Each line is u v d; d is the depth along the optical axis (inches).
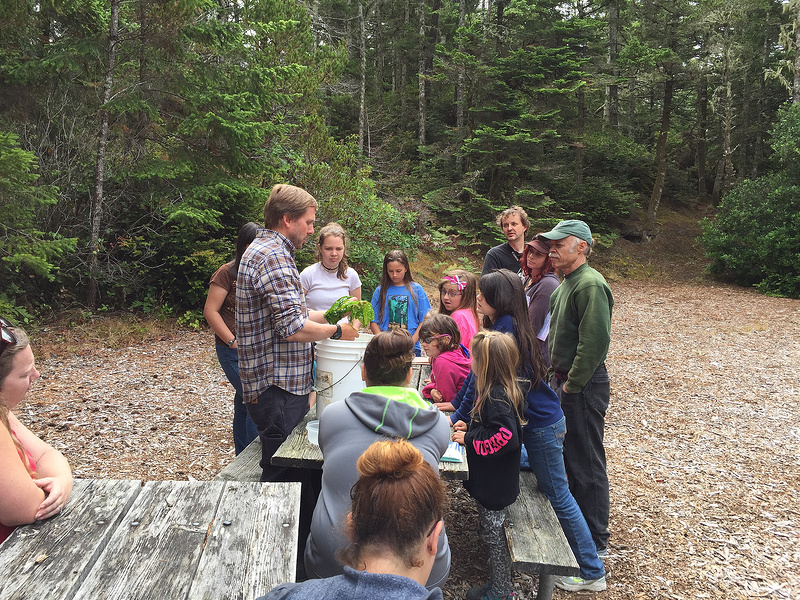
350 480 81.2
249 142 368.2
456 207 740.7
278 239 106.3
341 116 993.5
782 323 482.3
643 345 395.2
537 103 766.5
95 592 54.2
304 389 109.7
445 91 1019.9
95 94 363.9
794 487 177.2
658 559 136.5
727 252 716.0
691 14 864.3
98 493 73.6
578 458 126.9
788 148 677.3
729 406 261.9
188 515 69.0
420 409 85.4
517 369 114.2
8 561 58.7
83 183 366.0
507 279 115.0
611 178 895.1
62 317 338.3
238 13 450.3
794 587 126.2
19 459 65.7
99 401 226.8
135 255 372.2
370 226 455.5
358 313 107.9
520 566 98.3
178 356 297.3
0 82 331.9
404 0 1091.9
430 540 49.6
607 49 896.9
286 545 63.1
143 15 343.3
